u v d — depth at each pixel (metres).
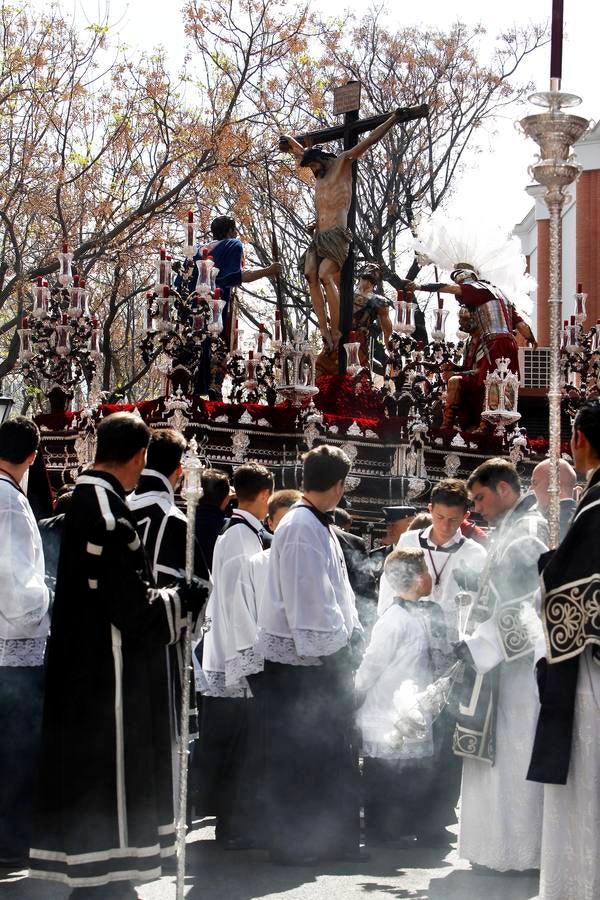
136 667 5.28
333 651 6.59
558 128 5.68
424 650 7.28
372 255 28.59
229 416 11.27
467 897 5.93
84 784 5.16
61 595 5.34
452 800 7.36
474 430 14.05
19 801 6.35
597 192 28.72
